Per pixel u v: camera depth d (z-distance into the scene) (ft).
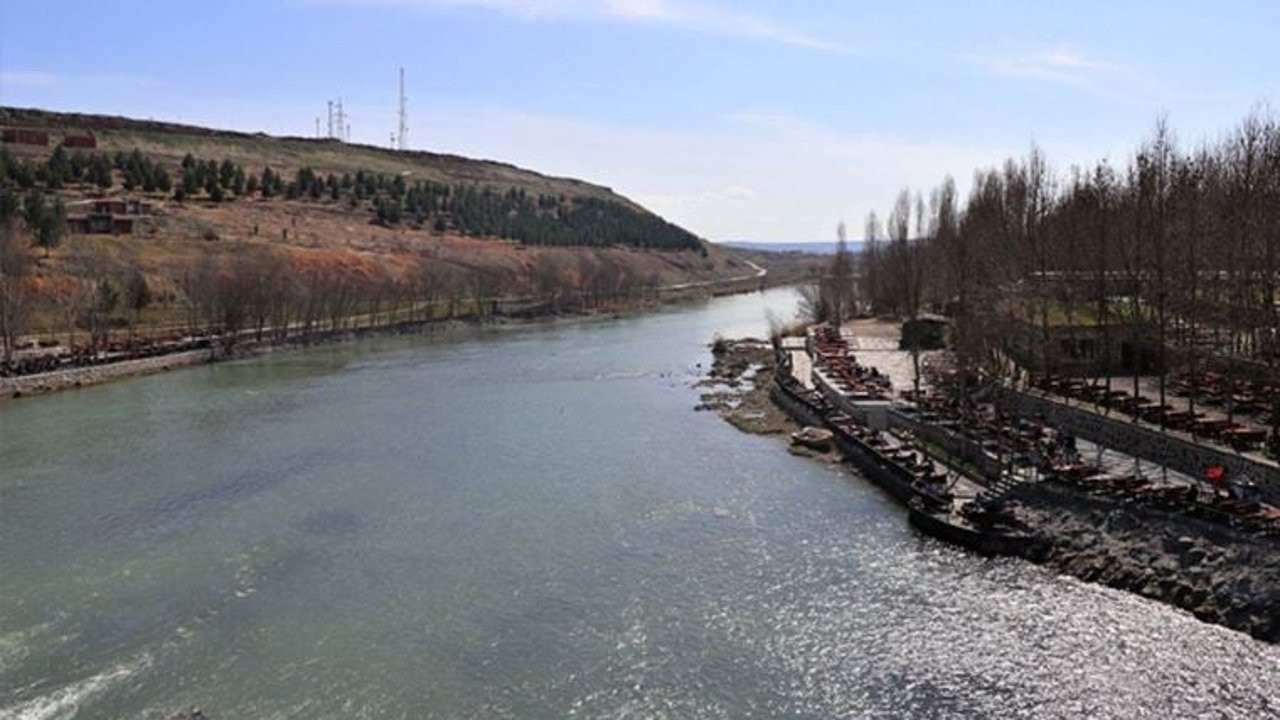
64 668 133.69
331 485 223.51
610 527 192.85
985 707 120.78
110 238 596.29
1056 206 333.62
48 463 243.81
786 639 141.08
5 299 384.27
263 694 126.41
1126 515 163.22
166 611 152.46
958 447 218.38
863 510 201.36
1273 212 204.44
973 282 303.07
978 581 159.33
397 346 513.45
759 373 403.34
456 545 182.70
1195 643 132.77
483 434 281.54
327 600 156.87
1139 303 244.83
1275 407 176.55
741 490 218.79
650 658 135.95
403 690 127.24
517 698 125.08
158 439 272.10
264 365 432.25
